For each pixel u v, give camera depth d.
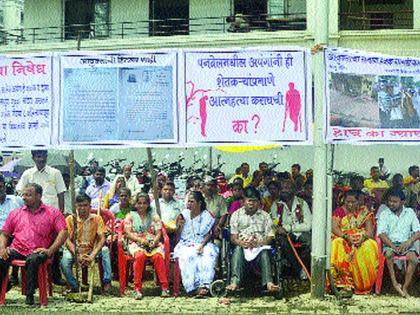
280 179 9.95
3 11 33.28
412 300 7.82
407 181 12.47
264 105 8.00
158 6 22.23
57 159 15.95
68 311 7.34
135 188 12.12
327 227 7.98
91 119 8.19
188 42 19.89
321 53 7.87
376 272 8.13
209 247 8.30
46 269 7.83
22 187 9.13
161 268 8.13
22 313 7.23
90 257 8.05
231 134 8.04
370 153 17.89
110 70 8.17
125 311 7.32
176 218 9.04
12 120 8.29
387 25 21.72
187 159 19.78
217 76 8.05
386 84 8.11
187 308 7.46
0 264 7.70
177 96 8.10
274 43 19.22
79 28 22.81
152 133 8.15
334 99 7.88
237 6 21.72
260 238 8.05
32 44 21.62
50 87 8.22
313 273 7.87
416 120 8.16
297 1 21.34
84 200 8.23
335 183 12.23
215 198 9.52
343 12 21.09
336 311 7.25
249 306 7.54
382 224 8.24
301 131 7.95
